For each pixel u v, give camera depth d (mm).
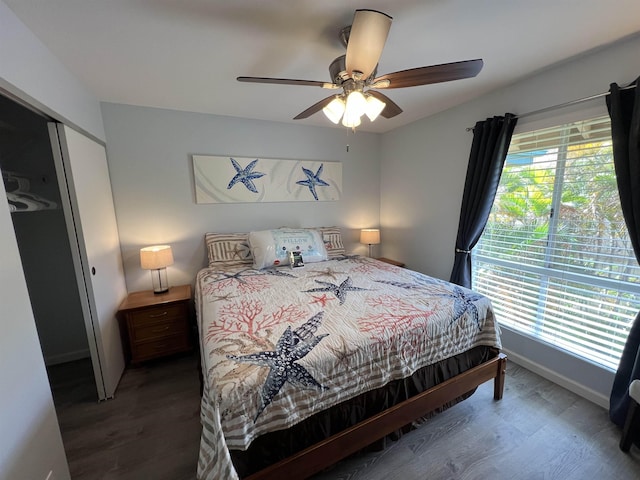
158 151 2555
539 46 1595
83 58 1591
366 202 3691
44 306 2289
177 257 2738
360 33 1053
